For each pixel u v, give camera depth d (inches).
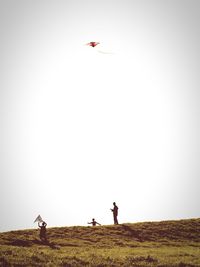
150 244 1637.6
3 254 1285.7
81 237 1728.6
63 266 1191.6
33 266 1182.9
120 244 1628.9
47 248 1513.3
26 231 1792.6
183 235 1784.0
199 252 1444.4
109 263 1227.9
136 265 1214.9
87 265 1205.1
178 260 1274.6
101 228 1866.4
